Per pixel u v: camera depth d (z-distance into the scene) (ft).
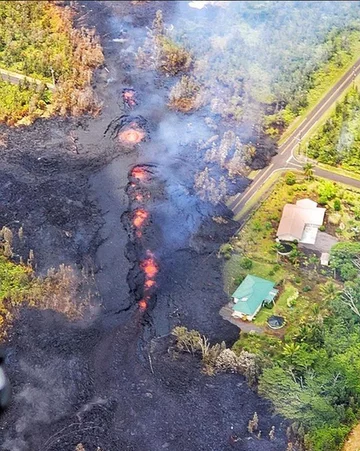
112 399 260.01
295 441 244.42
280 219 341.00
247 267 317.42
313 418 248.93
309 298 302.66
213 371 270.67
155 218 340.80
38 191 351.05
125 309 297.53
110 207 345.31
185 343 279.49
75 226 333.21
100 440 244.83
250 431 248.52
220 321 294.66
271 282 305.94
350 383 260.21
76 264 314.55
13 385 262.47
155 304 302.04
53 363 271.49
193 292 307.78
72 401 258.37
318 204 350.02
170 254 324.39
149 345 283.18
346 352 271.08
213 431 249.55
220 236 333.83
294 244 327.67
